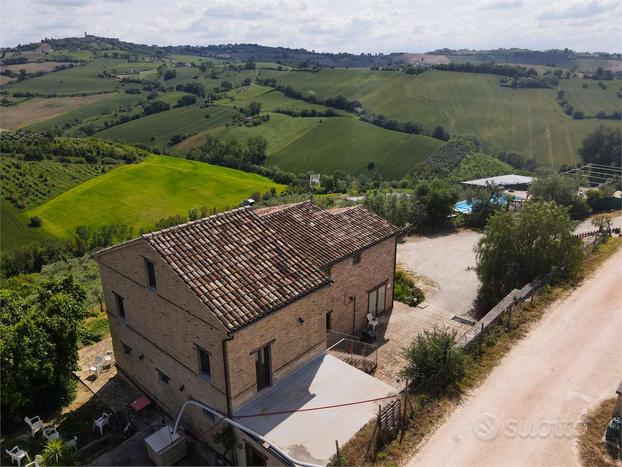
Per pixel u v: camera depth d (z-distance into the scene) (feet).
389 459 50.78
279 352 59.72
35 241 236.84
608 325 75.77
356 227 89.20
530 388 61.67
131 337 70.28
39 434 64.54
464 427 55.26
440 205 157.28
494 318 76.64
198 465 58.75
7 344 61.98
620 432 51.88
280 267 62.90
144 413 68.69
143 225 249.55
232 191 300.40
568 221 95.14
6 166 302.04
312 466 47.85
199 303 54.60
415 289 107.14
